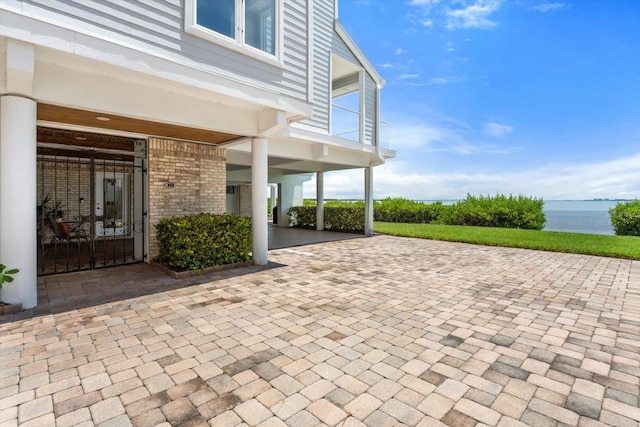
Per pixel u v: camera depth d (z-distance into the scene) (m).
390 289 5.17
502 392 2.43
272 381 2.55
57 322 3.69
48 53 3.80
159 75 4.36
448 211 18.19
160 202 6.75
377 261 7.60
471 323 3.78
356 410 2.21
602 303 4.54
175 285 5.26
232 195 18.00
